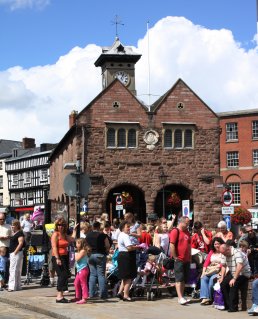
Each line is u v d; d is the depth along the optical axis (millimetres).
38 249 21078
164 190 46531
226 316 13117
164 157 46875
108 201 47438
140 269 16797
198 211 46938
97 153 45812
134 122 46500
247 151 66750
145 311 13875
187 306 14742
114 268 17047
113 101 46469
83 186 18797
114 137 46281
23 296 17094
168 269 16828
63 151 56406
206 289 14984
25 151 103875
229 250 14172
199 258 16766
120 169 46094
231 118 67812
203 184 47250
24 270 22203
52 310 14125
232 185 67375
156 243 18062
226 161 67875
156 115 47062
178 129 47344
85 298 15430
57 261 15617
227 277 14109
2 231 19344
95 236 15961
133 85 58250
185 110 47625
